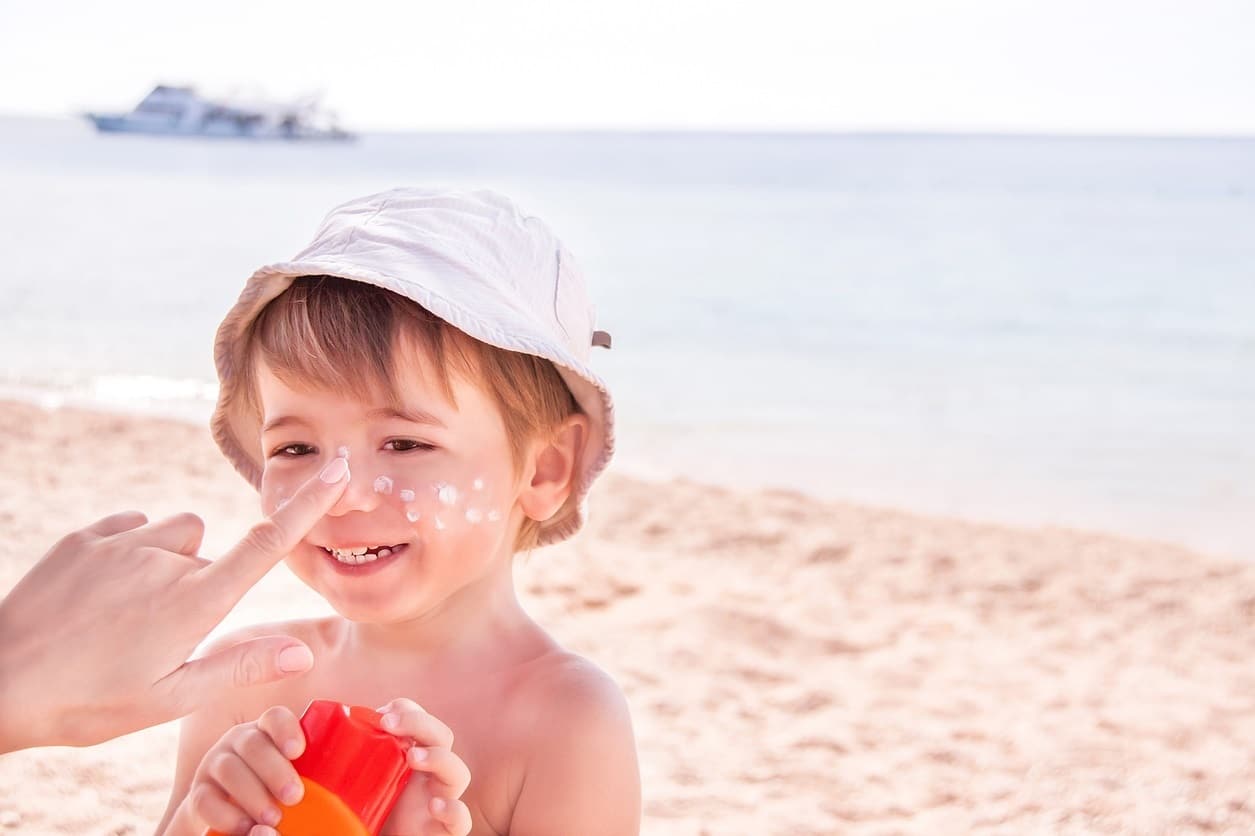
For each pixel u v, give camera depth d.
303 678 1.54
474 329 1.30
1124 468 8.05
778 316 15.50
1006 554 5.57
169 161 59.12
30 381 9.00
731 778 3.08
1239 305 16.73
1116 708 3.75
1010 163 76.00
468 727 1.44
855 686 3.85
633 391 10.29
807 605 4.73
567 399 1.54
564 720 1.40
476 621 1.48
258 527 1.07
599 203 39.59
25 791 2.52
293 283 1.41
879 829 2.82
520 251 1.50
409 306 1.35
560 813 1.38
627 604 4.59
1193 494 7.39
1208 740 3.49
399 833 1.06
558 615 4.40
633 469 7.53
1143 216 34.00
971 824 2.87
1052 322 15.30
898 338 13.95
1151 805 3.02
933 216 34.16
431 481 1.31
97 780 2.61
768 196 44.06
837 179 57.94
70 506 5.25
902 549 5.60
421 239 1.43
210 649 1.58
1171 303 16.97
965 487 7.45
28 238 20.45
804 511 6.24
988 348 13.30
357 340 1.31
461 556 1.34
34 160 55.25
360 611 1.29
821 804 2.95
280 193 38.06
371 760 1.04
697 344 13.20
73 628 1.00
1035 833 2.83
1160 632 4.57
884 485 7.46
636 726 3.41
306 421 1.33
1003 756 3.32
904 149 96.19
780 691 3.77
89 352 10.44
